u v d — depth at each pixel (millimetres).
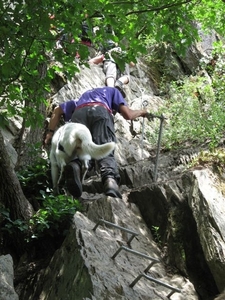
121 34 5258
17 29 4660
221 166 5504
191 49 9922
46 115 7441
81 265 4250
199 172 5258
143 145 7410
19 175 6145
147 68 9703
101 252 4496
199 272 4797
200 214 4871
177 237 5047
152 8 5523
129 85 8945
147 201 5391
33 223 5383
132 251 4449
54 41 4895
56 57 4945
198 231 4812
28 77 5023
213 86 8773
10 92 5047
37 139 6961
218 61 9234
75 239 4520
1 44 4730
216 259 4516
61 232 5371
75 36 4906
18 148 7078
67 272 4398
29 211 5512
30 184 6125
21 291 4879
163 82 9664
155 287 4480
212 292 4660
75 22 4809
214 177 5301
